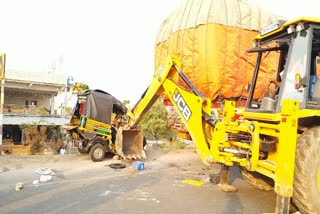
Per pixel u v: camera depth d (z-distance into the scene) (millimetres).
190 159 9625
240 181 6875
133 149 9336
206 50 7617
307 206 4293
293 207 4938
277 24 4973
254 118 5301
